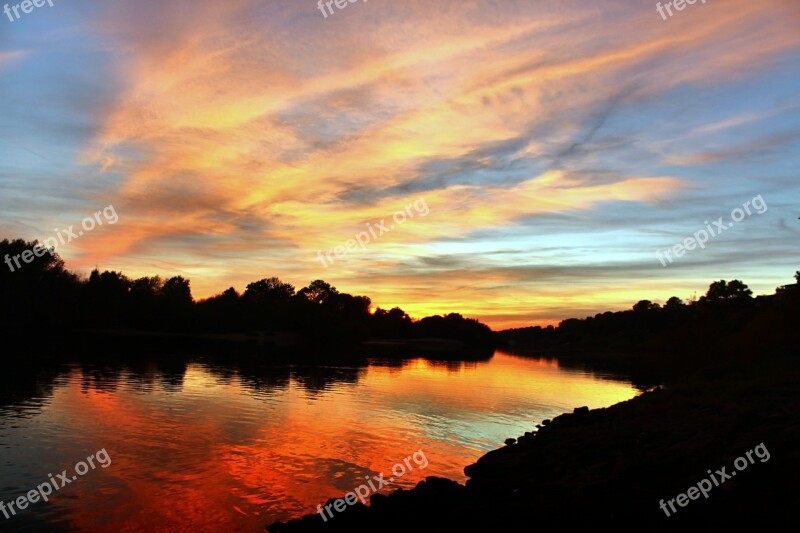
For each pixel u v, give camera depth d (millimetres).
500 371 92750
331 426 34000
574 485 16797
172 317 153875
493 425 37500
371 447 28734
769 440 16250
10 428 29000
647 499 14133
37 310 110062
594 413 35125
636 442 21312
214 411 37344
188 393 45719
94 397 40812
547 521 13742
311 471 23516
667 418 24641
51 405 36531
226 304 169750
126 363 70562
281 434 30734
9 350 80875
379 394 51406
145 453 24969
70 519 16969
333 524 15859
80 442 26516
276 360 92312
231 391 48562
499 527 13836
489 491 18297
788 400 22594
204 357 88938
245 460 24641
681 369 70562
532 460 22797
